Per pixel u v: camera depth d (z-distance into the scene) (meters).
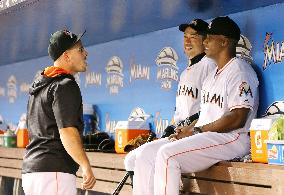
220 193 5.06
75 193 4.17
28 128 4.29
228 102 5.32
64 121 3.94
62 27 8.06
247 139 5.30
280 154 4.63
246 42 6.41
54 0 6.43
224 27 5.53
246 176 4.77
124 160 6.16
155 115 7.86
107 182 6.80
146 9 6.66
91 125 9.09
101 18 7.32
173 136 5.63
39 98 4.16
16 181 8.92
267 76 6.11
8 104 11.76
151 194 5.50
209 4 6.26
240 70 5.36
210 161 5.18
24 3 6.74
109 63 8.87
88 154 7.21
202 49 6.46
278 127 4.73
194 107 6.38
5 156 9.09
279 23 6.02
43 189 4.04
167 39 7.70
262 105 6.13
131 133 7.02
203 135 5.20
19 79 11.36
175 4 6.33
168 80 7.64
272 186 4.46
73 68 4.37
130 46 8.43
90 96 9.32
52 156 4.05
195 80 6.39
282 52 5.95
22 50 9.95
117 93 8.66
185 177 5.52
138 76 8.23
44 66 10.51
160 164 5.07
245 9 6.40
